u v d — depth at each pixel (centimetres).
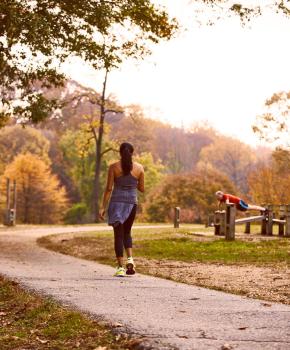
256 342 530
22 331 661
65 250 1994
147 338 553
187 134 15838
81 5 1952
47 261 1484
